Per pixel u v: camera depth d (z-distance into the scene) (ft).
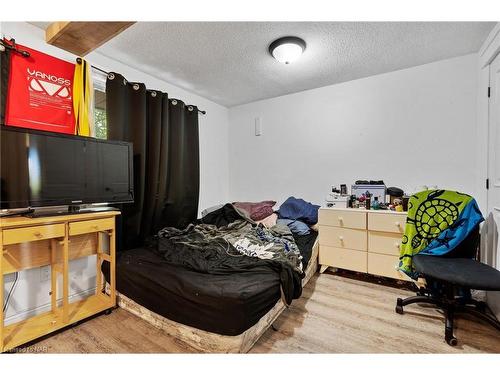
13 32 5.56
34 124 5.74
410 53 7.52
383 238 7.59
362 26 6.14
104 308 5.84
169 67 8.35
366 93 9.34
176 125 9.29
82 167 5.88
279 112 11.41
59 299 6.12
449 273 4.94
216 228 8.61
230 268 5.58
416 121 8.46
